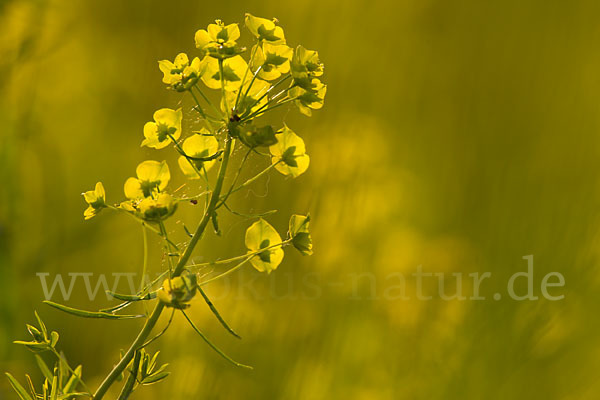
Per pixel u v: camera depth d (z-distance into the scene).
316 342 1.33
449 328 1.38
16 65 1.46
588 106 1.89
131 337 1.36
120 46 1.79
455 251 1.53
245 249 1.42
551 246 1.42
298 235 0.91
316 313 1.38
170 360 1.26
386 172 1.72
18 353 1.26
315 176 1.51
